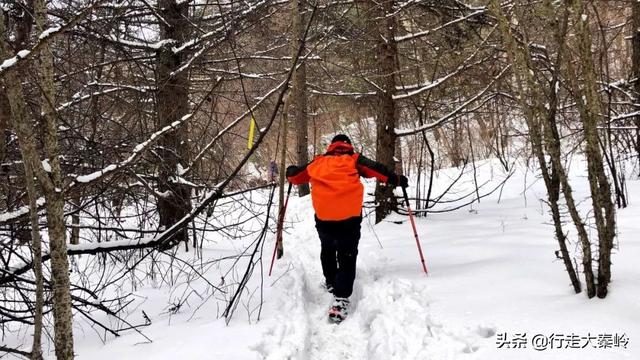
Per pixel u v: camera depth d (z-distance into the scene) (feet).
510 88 23.30
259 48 26.23
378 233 22.30
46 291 13.44
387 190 25.00
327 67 34.55
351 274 14.03
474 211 24.85
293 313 13.64
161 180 15.96
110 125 17.22
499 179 35.94
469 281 13.79
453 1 24.82
